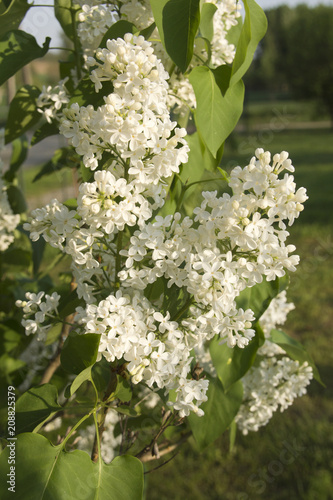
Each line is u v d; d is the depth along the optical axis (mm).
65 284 627
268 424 1287
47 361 772
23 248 854
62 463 409
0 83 582
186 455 1195
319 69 6746
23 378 758
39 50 596
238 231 425
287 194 424
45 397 460
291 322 1852
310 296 2025
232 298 431
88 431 703
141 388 686
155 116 430
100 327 422
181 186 576
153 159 431
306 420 1319
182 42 461
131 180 453
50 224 445
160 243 435
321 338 1744
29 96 616
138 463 427
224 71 497
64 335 641
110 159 468
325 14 6777
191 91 593
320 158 4559
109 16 543
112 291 489
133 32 498
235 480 1135
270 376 649
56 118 576
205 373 576
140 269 475
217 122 503
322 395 1428
